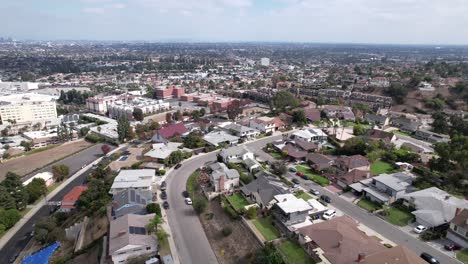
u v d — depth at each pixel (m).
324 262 49.25
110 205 72.88
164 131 126.12
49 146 132.38
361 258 44.91
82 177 101.31
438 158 86.12
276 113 154.25
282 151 102.38
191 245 59.03
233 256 55.28
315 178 84.19
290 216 59.62
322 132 119.62
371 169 88.81
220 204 71.06
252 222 62.12
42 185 89.62
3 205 78.44
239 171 85.88
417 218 61.44
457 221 55.31
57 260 58.88
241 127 125.81
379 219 63.47
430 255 51.25
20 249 68.00
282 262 48.50
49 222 71.44
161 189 81.38
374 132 117.56
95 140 136.62
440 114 140.25
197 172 91.94
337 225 54.41
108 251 54.34
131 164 99.19
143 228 58.78
